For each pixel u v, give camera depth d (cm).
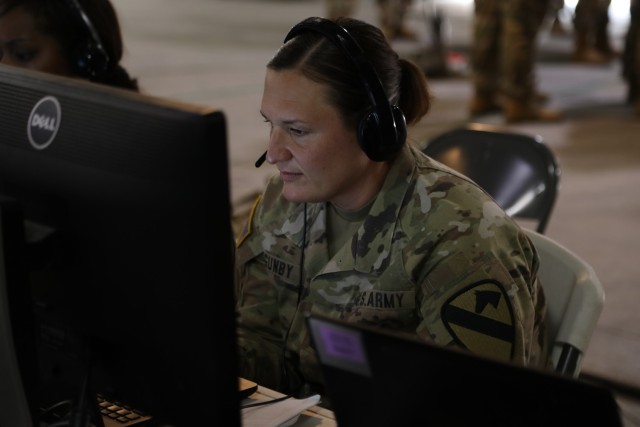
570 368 206
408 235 194
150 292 130
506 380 107
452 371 110
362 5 1655
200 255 122
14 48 259
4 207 132
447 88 976
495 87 845
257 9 1650
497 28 824
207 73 1010
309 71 180
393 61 193
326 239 210
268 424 171
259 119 810
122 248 130
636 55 883
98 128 128
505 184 324
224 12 1584
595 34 1133
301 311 212
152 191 124
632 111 878
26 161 139
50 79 137
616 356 401
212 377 127
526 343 189
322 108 181
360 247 200
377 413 120
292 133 185
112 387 146
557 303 219
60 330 148
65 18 259
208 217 120
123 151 125
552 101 914
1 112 142
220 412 129
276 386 219
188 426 135
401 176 199
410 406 116
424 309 189
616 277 484
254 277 225
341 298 204
